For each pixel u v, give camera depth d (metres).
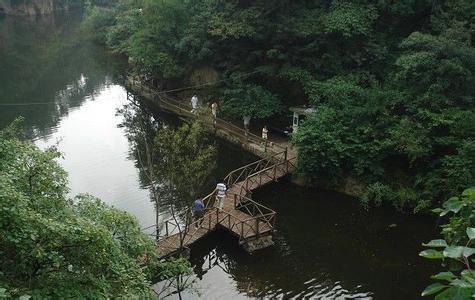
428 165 22.05
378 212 22.11
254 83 31.39
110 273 9.14
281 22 28.92
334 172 23.73
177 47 35.50
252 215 21.77
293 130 27.94
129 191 25.12
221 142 31.48
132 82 45.38
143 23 39.56
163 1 36.12
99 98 43.28
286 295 16.86
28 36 73.94
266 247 19.62
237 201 22.42
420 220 21.20
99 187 25.53
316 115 24.92
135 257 12.69
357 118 23.86
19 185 9.38
